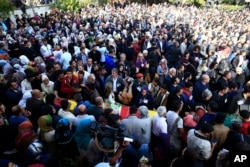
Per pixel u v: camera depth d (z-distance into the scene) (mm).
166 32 14000
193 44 11438
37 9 25031
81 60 8266
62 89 6852
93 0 30344
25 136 4578
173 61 10836
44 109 5141
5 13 18500
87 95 6688
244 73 9078
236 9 33094
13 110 5402
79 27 15500
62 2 24641
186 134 5145
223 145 4766
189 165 3811
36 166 3916
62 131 4707
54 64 7934
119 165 4363
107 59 8961
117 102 7156
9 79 6637
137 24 17656
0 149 4832
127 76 8164
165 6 29828
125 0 33938
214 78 8258
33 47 10406
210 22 18859
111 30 15133
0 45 9836
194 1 35938
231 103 6441
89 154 4531
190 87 6676
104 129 4066
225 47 10578
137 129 4996
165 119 5172
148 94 6699
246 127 4945
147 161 4203
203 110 5594
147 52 10156
